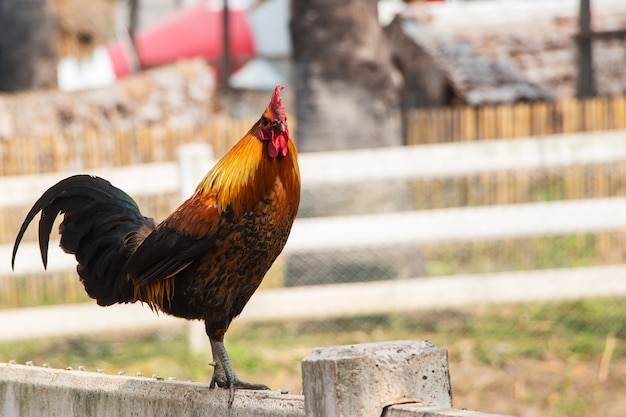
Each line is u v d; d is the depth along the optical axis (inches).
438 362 153.9
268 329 490.0
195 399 195.2
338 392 149.1
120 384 211.2
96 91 722.8
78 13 1204.5
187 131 613.0
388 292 462.0
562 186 601.6
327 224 462.3
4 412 239.8
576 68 844.0
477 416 139.9
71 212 250.2
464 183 598.2
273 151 211.0
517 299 464.4
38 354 470.6
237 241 212.1
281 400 174.2
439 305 464.1
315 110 553.0
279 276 533.0
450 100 876.0
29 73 874.1
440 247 563.5
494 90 837.8
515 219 467.5
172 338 489.1
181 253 213.6
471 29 916.0
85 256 248.5
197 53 1134.4
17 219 590.2
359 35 551.5
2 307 559.2
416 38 898.1
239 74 1127.0
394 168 475.5
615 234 559.2
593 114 653.3
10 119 691.4
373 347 153.4
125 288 241.6
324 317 478.9
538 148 481.1
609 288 463.8
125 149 613.0
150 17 1401.3
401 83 941.2
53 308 471.5
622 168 596.4
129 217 251.1
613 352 431.5
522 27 917.2
